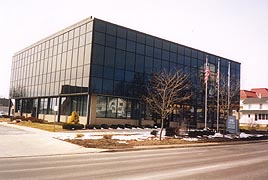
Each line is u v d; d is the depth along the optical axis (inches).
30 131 1070.4
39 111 1818.4
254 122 2773.1
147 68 1565.0
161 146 836.6
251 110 2866.6
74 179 367.2
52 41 1718.8
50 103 1702.8
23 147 676.7
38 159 539.5
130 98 1477.6
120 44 1454.2
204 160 604.4
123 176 397.1
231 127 1286.9
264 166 545.3
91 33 1360.7
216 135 1323.8
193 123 1769.2
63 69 1561.3
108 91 1385.3
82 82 1375.5
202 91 1846.7
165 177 401.1
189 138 1128.8
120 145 792.3
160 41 1644.9
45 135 951.6
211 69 1930.4
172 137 1103.0
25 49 2092.8
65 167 456.1
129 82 1476.4
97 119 1368.1
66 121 1530.5
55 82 1627.7
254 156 714.2
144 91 1530.5
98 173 412.8
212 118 1873.8
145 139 970.7
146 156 636.7
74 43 1491.1
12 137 856.3
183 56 1769.2
